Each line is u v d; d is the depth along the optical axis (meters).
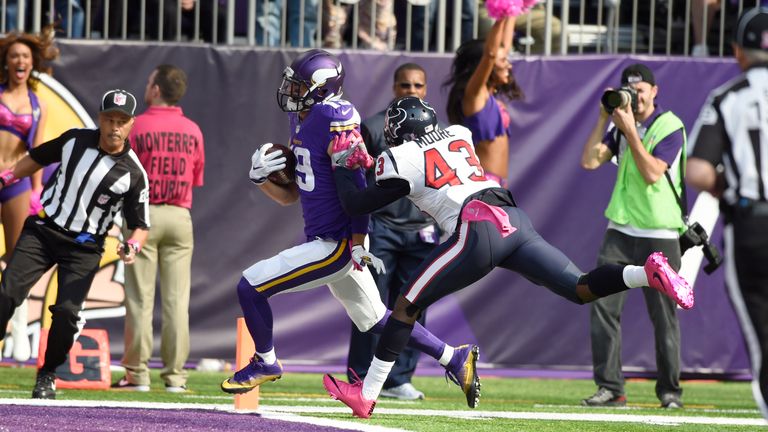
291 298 31.36
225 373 30.83
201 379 29.28
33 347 30.11
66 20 32.44
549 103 31.81
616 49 32.66
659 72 31.98
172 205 26.62
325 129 19.31
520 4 24.62
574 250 31.75
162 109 26.66
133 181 22.53
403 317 19.30
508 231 17.78
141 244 22.86
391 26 33.16
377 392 19.75
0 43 28.12
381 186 18.72
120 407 20.72
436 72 31.66
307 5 32.97
